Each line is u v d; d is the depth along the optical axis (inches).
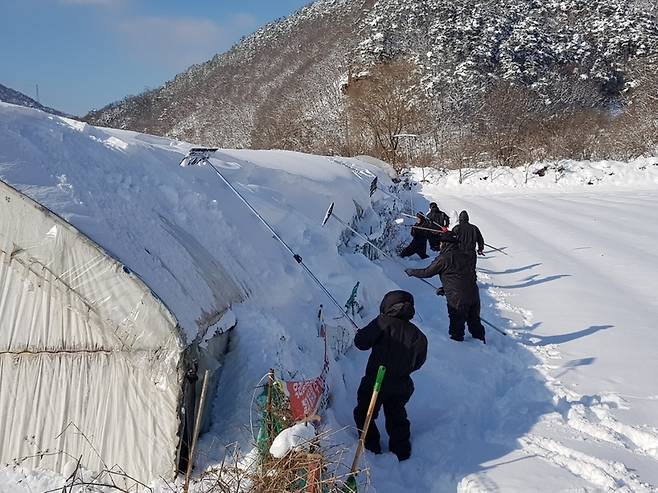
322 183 418.3
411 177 1347.2
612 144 1518.2
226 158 323.0
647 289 394.3
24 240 150.0
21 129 172.9
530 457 178.9
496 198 1086.4
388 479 172.2
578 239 597.9
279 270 229.9
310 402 159.9
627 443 188.9
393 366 183.2
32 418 152.9
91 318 148.1
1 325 152.8
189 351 149.0
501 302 374.3
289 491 134.5
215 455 152.9
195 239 196.9
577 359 269.0
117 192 179.9
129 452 148.3
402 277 436.1
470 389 237.3
